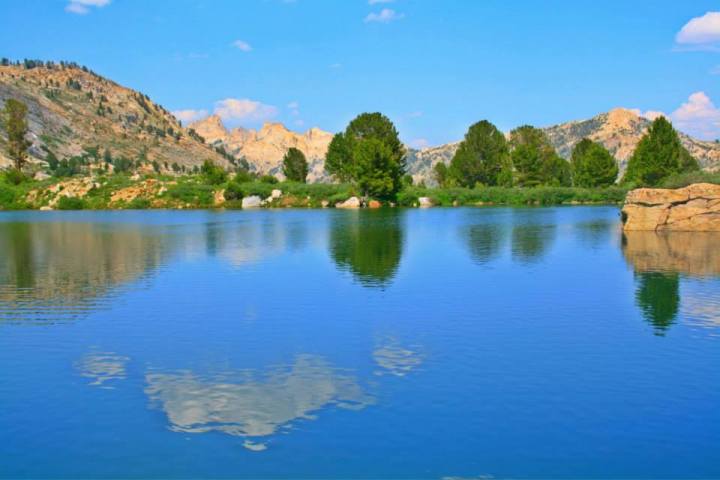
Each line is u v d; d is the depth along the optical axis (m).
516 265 32.53
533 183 131.25
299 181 141.12
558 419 12.61
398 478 10.48
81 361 16.38
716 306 22.22
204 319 20.73
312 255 37.09
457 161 134.38
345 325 19.81
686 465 10.86
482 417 12.71
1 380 14.98
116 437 11.98
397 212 91.75
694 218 49.34
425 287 26.23
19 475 10.64
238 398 13.79
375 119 130.50
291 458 11.13
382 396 13.82
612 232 51.66
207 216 83.94
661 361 16.06
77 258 36.56
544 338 18.22
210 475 10.61
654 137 103.81
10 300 24.02
